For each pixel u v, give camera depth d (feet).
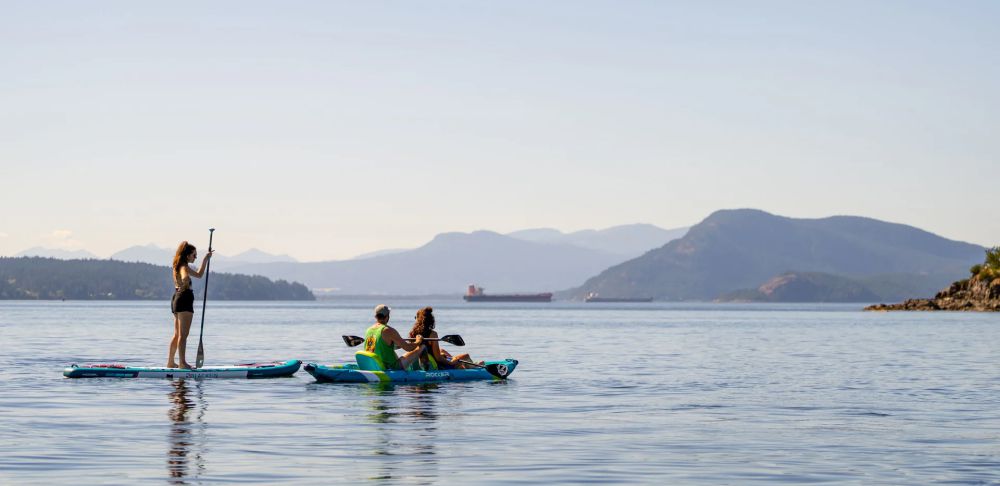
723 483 42.22
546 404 71.87
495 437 54.90
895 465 46.83
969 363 124.88
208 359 127.44
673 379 96.63
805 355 143.64
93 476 42.27
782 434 57.00
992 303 617.62
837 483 42.39
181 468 44.39
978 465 46.85
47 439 52.70
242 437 54.08
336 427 58.34
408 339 89.97
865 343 188.24
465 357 95.25
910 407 71.92
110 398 72.59
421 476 43.01
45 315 447.42
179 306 86.84
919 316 497.05
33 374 94.17
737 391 83.92
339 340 189.78
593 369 110.32
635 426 60.03
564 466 45.85
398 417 63.26
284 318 433.07
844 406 72.28
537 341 195.11
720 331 272.72
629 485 41.68
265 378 89.15
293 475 42.91
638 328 304.71
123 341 172.65
